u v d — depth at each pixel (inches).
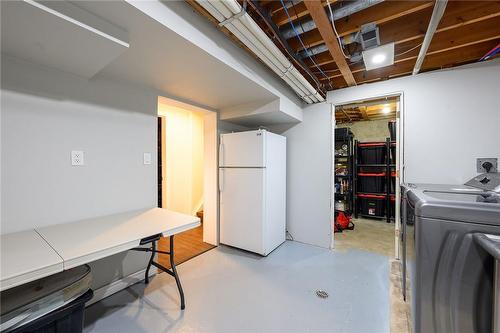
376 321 66.2
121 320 66.3
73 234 56.6
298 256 112.3
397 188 107.7
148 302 75.0
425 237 32.8
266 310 71.1
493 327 28.2
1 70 57.1
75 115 70.5
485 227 29.0
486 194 45.9
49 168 65.1
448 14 68.1
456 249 30.7
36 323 40.8
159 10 48.6
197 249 121.3
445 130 94.4
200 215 179.2
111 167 79.4
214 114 125.8
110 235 55.8
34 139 62.5
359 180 196.9
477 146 89.0
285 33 72.6
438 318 31.9
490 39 76.4
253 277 91.5
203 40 59.9
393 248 123.8
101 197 76.5
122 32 50.8
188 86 88.2
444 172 94.6
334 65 101.3
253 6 55.9
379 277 91.6
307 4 54.9
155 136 93.4
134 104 86.1
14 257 42.4
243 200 116.1
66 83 68.5
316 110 126.9
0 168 57.1
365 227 167.0
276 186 121.0
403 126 102.6
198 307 72.4
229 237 121.6
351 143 190.5
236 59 73.2
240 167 117.0
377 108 175.3
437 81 96.0
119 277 82.7
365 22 66.7
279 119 125.7
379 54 80.7
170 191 175.3
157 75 76.9
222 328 63.4
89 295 48.7
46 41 50.3
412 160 100.7
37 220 62.6
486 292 28.9
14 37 48.8
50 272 39.8
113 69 72.0
